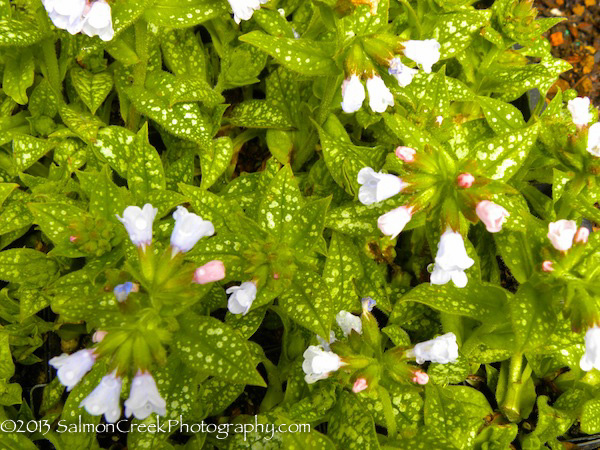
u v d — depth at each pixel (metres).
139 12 0.31
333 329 0.34
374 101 0.32
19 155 0.35
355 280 0.36
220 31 0.38
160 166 0.34
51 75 0.36
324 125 0.37
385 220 0.30
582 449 0.38
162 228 0.33
